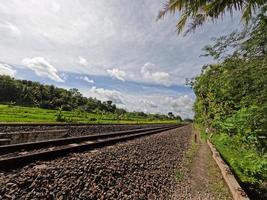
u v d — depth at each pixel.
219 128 10.92
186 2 5.20
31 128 17.16
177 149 15.79
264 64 4.71
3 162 5.98
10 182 4.83
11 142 11.52
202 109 25.72
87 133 19.83
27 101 93.00
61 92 105.38
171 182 7.77
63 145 11.35
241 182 7.80
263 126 5.02
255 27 4.94
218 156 11.28
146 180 7.24
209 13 5.48
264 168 5.64
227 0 5.26
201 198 6.61
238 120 5.88
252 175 6.37
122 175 7.06
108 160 8.29
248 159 6.38
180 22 5.50
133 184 6.52
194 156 13.56
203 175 9.20
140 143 15.26
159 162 10.32
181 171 9.43
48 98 99.69
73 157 8.18
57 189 4.91
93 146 11.34
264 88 4.80
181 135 30.25
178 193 6.80
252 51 4.93
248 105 5.44
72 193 4.92
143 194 6.04
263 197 6.95
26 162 6.71
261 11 4.88
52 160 7.32
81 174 6.10
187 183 7.93
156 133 28.22
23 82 110.44
